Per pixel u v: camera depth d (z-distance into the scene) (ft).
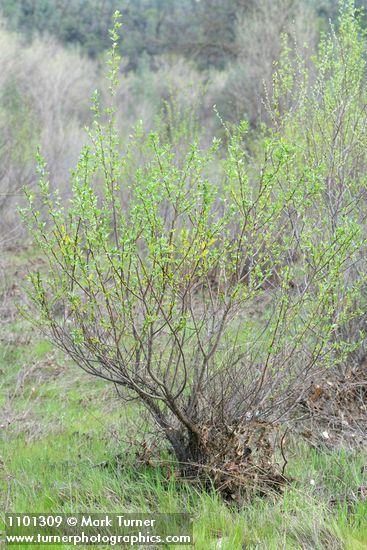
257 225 15.67
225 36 104.32
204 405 15.94
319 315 15.85
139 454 16.49
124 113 81.76
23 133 49.57
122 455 17.13
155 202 14.40
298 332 16.67
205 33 105.70
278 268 20.29
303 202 16.37
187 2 116.06
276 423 16.35
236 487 15.17
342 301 18.26
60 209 14.62
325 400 19.45
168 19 117.19
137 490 15.44
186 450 16.07
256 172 22.90
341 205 19.99
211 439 15.76
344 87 21.52
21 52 82.38
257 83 61.46
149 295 15.83
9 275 33.94
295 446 17.61
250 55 71.61
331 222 19.16
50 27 119.03
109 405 21.44
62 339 16.21
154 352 17.24
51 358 25.46
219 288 15.74
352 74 21.85
